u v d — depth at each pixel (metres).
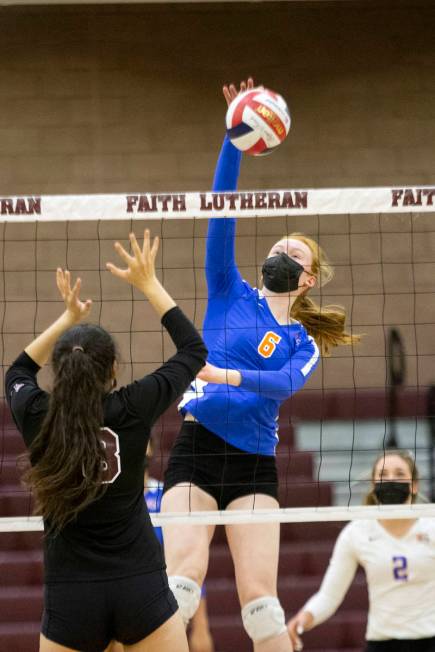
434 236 21.05
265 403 8.59
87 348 6.63
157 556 6.65
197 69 21.39
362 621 15.60
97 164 21.16
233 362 8.59
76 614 6.38
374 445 19.30
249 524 8.30
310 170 21.36
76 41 21.30
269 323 8.75
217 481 8.49
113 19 21.36
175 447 8.73
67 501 6.35
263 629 8.00
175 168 21.25
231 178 8.77
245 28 21.45
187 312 20.91
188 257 20.97
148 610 6.45
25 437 6.71
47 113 21.19
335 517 8.41
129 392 6.69
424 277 21.02
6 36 21.23
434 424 18.08
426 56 21.52
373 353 21.02
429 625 9.58
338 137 21.41
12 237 20.78
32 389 6.88
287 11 21.48
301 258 9.17
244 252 20.75
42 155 21.09
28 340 20.69
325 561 16.64
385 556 9.67
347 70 21.50
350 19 21.52
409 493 9.95
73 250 20.84
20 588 16.31
